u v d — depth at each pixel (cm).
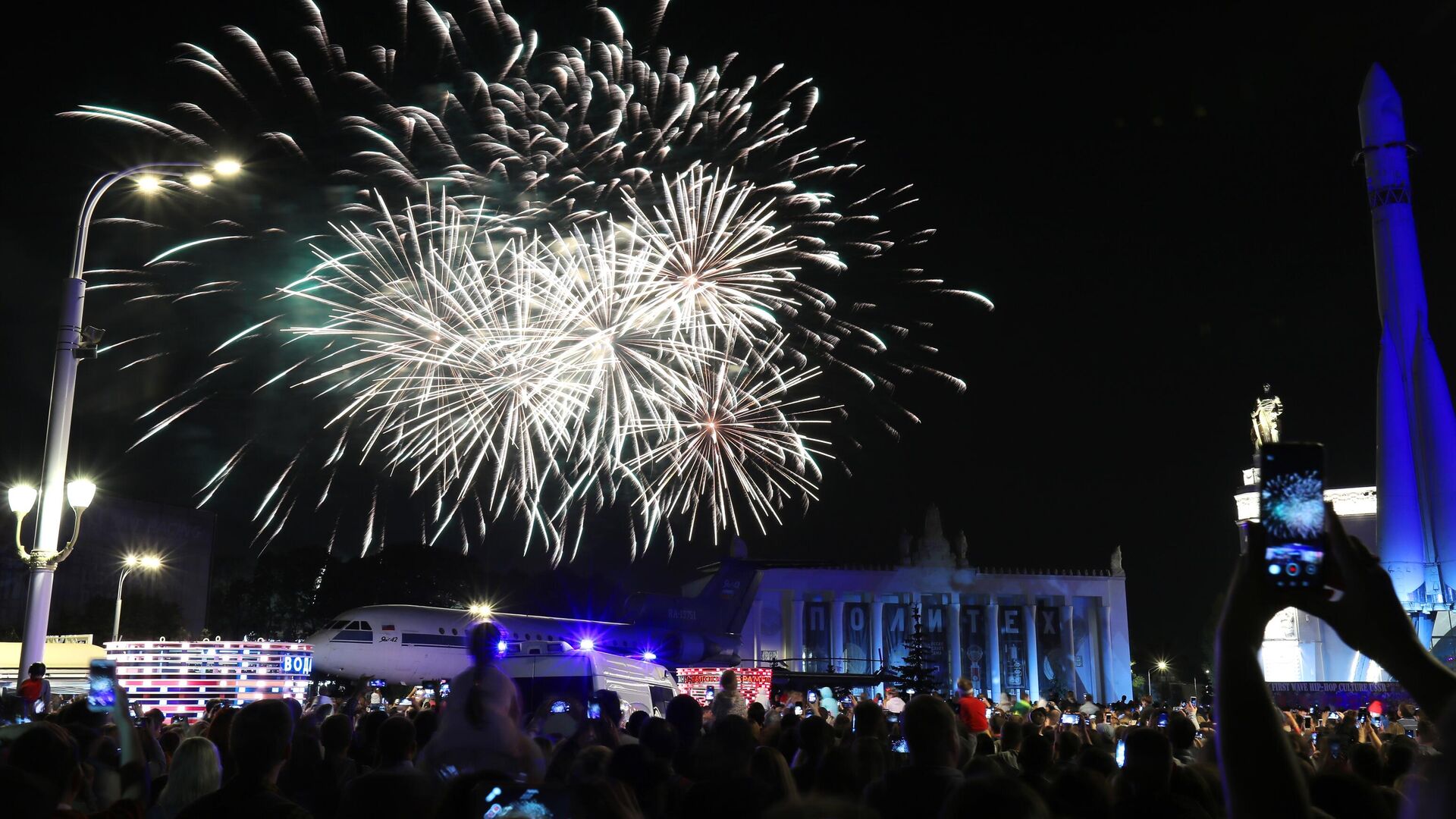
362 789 558
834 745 870
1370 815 591
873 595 10162
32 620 1952
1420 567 6994
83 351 2064
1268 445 283
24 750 626
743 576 5566
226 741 1088
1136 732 626
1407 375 7231
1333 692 5091
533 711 2092
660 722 927
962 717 1661
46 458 2008
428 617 4772
